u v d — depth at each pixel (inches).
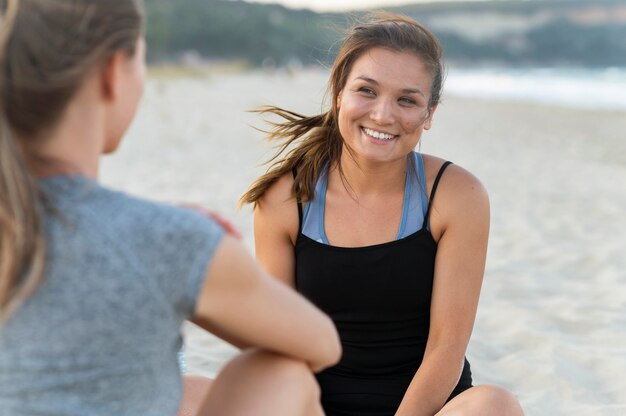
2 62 44.3
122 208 46.3
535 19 3607.3
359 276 80.5
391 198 81.5
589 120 703.7
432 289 81.3
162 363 48.5
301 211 83.0
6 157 43.5
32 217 44.0
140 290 45.3
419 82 77.6
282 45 3208.7
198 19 3122.5
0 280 43.5
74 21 45.3
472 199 80.1
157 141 450.9
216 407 54.9
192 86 1267.2
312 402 57.7
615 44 3216.0
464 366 86.5
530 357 128.1
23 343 44.9
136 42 49.0
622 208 268.8
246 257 48.3
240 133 504.1
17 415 45.1
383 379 82.7
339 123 80.5
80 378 45.4
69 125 46.6
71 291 44.8
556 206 270.7
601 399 113.3
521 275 178.2
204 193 273.4
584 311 152.5
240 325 50.0
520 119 711.7
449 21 3949.3
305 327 52.8
